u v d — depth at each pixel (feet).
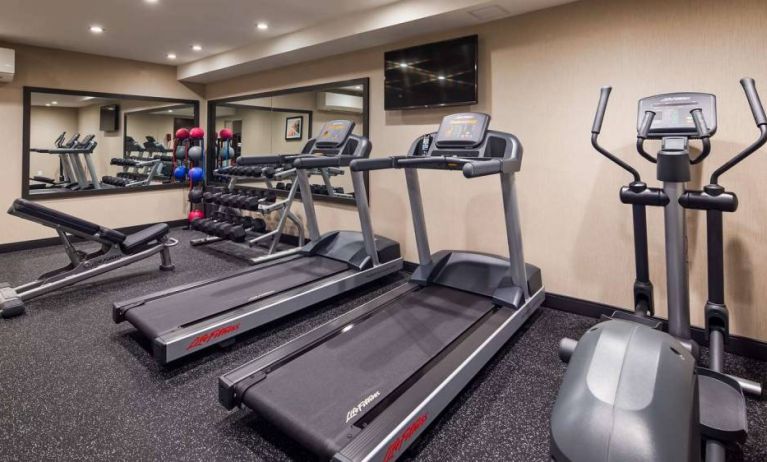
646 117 7.18
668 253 7.05
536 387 6.99
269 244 17.20
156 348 7.03
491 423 6.07
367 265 11.55
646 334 4.15
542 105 10.19
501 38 10.71
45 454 5.30
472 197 11.68
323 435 4.85
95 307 10.24
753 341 8.02
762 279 7.89
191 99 20.02
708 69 8.09
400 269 12.93
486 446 5.59
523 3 9.59
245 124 24.70
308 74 15.49
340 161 10.44
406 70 12.23
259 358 6.51
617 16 9.02
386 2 11.14
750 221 7.89
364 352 6.81
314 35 13.09
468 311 8.52
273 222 17.92
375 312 8.48
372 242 11.61
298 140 22.11
